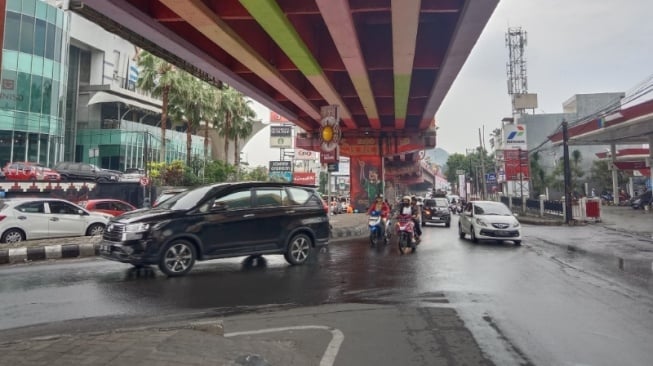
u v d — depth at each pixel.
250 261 11.26
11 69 36.91
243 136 46.09
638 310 6.57
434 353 4.77
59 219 14.91
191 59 15.89
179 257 8.95
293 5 12.14
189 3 10.81
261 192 10.29
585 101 60.69
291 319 6.04
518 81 70.56
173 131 60.94
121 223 8.74
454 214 46.44
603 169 52.03
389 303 6.99
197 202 9.33
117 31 13.09
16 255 11.07
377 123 31.83
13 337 5.23
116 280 8.54
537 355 4.72
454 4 12.25
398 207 14.05
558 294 7.67
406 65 16.36
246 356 4.07
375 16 15.96
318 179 91.38
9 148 36.69
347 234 18.95
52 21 40.19
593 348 4.93
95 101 54.88
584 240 17.53
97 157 52.38
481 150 56.56
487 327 5.71
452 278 9.16
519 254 13.12
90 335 4.63
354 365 4.42
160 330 4.81
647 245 15.70
